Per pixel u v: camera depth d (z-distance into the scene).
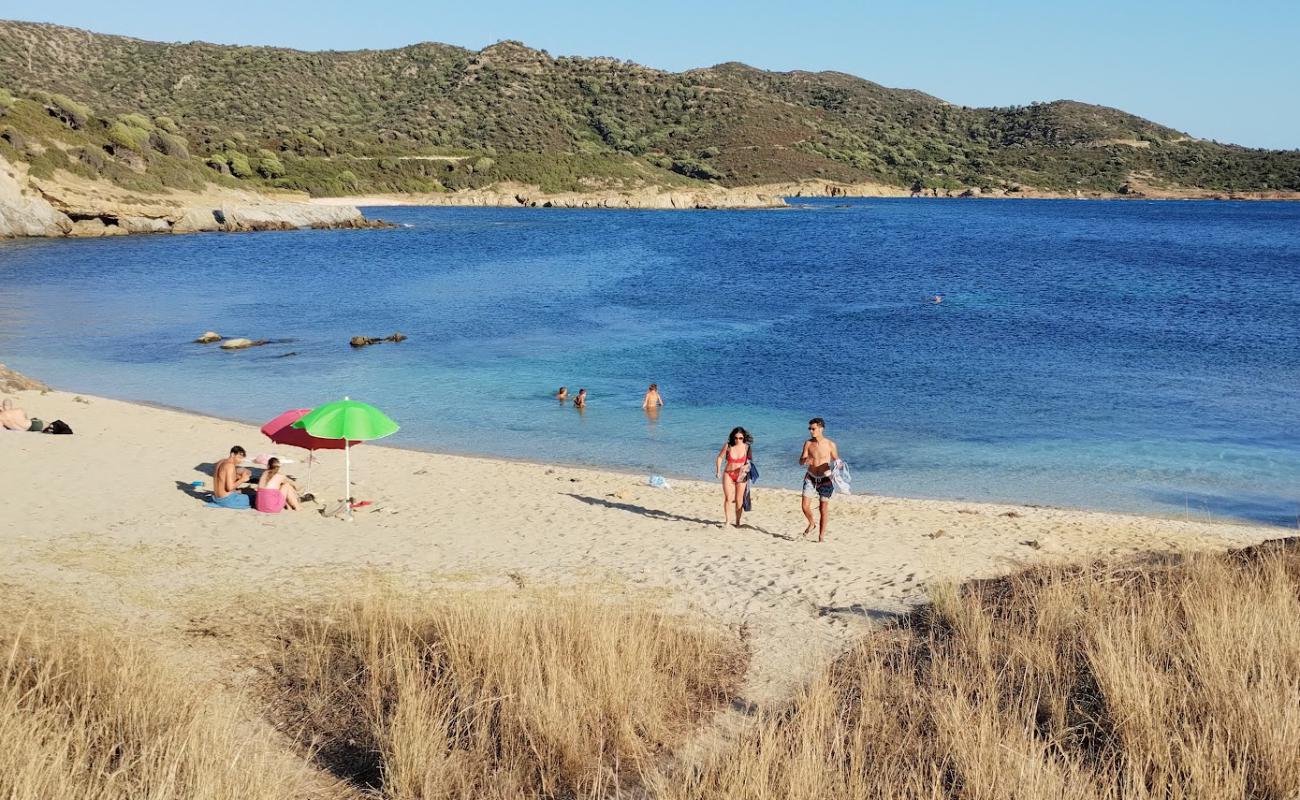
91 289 44.88
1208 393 23.80
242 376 25.77
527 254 67.62
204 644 7.65
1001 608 8.54
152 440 17.03
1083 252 73.00
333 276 52.12
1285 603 7.40
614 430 20.34
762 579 10.17
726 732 6.21
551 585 9.78
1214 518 14.40
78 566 9.81
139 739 5.42
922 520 13.37
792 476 16.83
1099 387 24.56
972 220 126.06
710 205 162.00
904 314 38.88
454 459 17.27
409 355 29.08
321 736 6.11
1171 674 6.29
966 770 5.16
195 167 94.69
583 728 5.92
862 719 5.89
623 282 50.66
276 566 10.27
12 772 4.61
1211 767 5.04
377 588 9.45
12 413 17.03
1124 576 9.34
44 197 73.38
